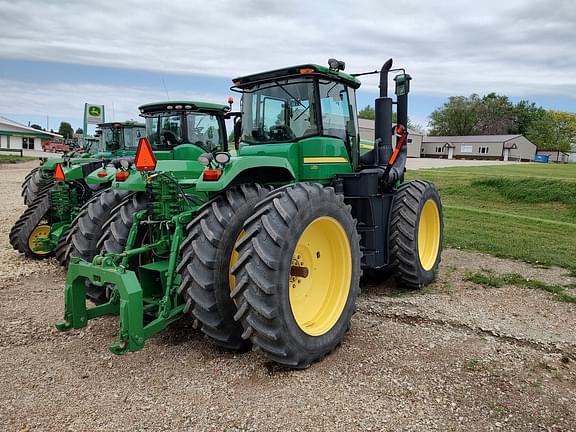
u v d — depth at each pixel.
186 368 3.32
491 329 4.06
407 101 5.42
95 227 4.76
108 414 2.75
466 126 77.81
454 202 13.95
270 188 3.95
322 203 3.48
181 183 3.96
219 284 3.35
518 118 77.44
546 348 3.70
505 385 3.09
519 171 22.64
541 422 2.69
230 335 3.44
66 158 7.12
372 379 3.17
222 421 2.68
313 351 3.33
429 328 4.10
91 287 4.19
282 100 4.51
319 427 2.63
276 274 3.09
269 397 2.93
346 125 4.98
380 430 2.61
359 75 5.48
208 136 8.62
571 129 78.81
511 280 5.56
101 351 3.59
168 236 3.84
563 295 5.01
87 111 16.39
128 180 4.09
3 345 3.68
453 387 3.06
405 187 5.36
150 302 3.63
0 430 2.58
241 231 3.47
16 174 22.42
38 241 6.54
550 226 9.44
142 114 8.70
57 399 2.90
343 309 3.69
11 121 57.56
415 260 5.09
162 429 2.61
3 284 5.40
